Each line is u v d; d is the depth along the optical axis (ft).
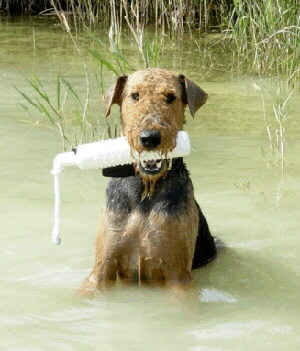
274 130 32.68
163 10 51.52
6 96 36.81
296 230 23.45
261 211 24.68
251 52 45.70
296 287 19.97
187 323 17.66
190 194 19.38
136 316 17.97
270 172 27.94
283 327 17.54
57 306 18.40
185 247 19.03
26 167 27.78
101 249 19.19
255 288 19.88
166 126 17.70
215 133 32.27
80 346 16.39
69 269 20.53
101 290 19.08
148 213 18.81
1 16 58.85
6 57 45.16
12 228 22.91
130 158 18.63
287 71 41.14
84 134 30.73
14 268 20.45
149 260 19.08
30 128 32.12
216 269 21.06
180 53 47.57
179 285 19.07
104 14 55.62
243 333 17.16
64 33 52.60
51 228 23.03
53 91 37.63
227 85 40.34
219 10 55.36
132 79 18.75
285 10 41.65
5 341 16.53
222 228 23.53
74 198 25.38
